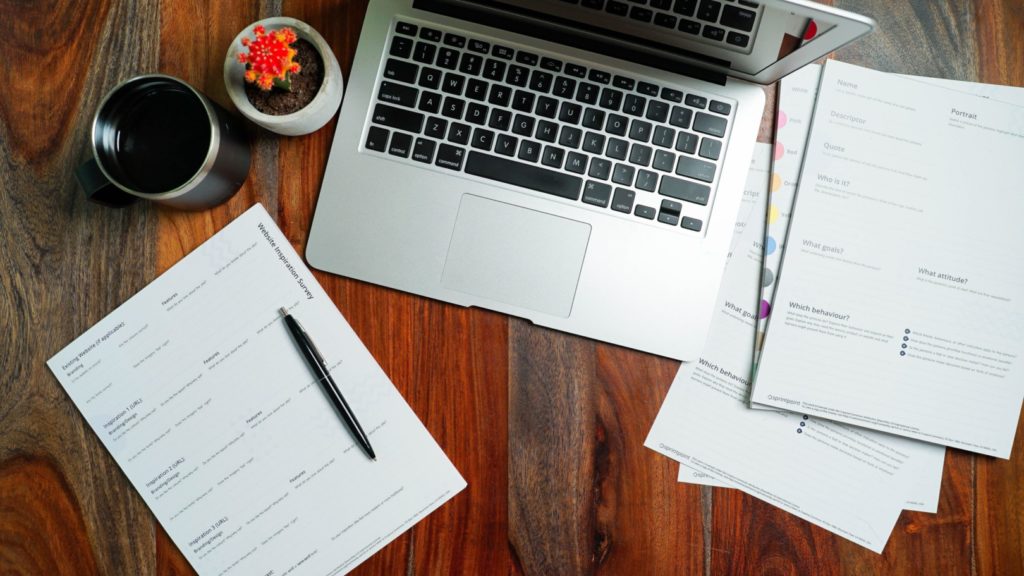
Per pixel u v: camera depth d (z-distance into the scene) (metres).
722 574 0.64
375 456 0.63
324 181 0.61
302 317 0.63
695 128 0.62
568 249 0.62
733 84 0.63
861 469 0.65
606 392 0.64
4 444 0.63
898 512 0.65
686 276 0.62
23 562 0.62
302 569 0.62
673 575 0.64
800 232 0.65
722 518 0.65
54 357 0.62
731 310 0.65
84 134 0.63
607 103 0.62
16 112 0.63
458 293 0.62
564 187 0.62
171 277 0.63
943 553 0.65
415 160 0.61
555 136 0.62
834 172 0.65
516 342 0.64
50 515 0.62
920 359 0.65
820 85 0.65
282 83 0.56
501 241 0.62
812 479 0.65
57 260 0.63
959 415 0.65
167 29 0.64
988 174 0.65
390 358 0.63
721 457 0.65
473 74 0.61
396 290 0.63
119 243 0.63
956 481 0.66
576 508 0.64
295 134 0.62
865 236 0.65
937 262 0.65
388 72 0.61
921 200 0.65
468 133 0.61
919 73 0.67
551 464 0.64
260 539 0.62
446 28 0.61
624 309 0.63
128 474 0.62
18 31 0.63
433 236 0.62
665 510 0.64
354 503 0.63
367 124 0.61
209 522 0.62
